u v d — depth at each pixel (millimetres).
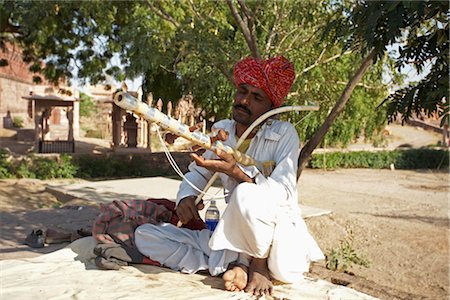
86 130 28672
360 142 26062
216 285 2740
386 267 6809
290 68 2902
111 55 14055
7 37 15047
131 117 18328
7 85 27266
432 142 31141
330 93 7215
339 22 4020
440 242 8156
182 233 3088
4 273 2898
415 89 3246
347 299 2592
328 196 13406
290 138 2898
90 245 3326
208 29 6438
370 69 7188
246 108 2867
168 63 6816
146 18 6918
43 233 5273
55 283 2723
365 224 8836
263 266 2701
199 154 2912
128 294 2547
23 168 13969
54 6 9977
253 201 2529
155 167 16953
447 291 5824
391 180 18281
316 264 6648
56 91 20547
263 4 6199
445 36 3135
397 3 2699
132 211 3115
